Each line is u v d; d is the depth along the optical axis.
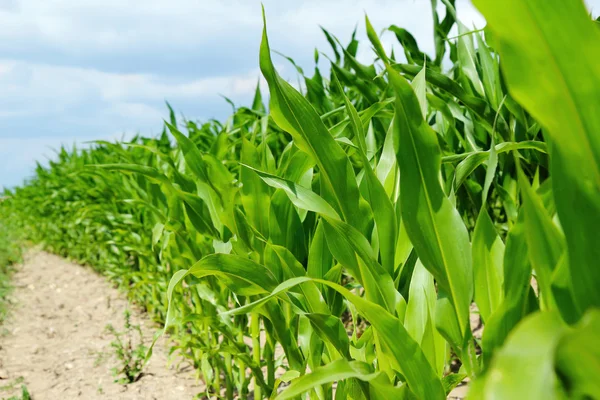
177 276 1.33
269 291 1.34
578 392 0.55
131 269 4.46
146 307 4.23
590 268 0.70
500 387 0.46
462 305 1.02
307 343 1.51
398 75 1.00
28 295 5.12
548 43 0.59
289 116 1.16
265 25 1.10
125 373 2.76
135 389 2.62
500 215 2.63
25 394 2.53
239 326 2.17
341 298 1.56
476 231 1.07
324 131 1.18
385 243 1.20
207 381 2.27
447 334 1.04
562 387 0.54
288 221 1.69
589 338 0.48
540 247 0.76
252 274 1.34
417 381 1.00
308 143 1.18
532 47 0.60
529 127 2.06
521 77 0.61
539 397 0.45
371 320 1.00
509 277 0.92
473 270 1.06
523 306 0.92
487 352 0.92
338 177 1.20
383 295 1.13
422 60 2.63
